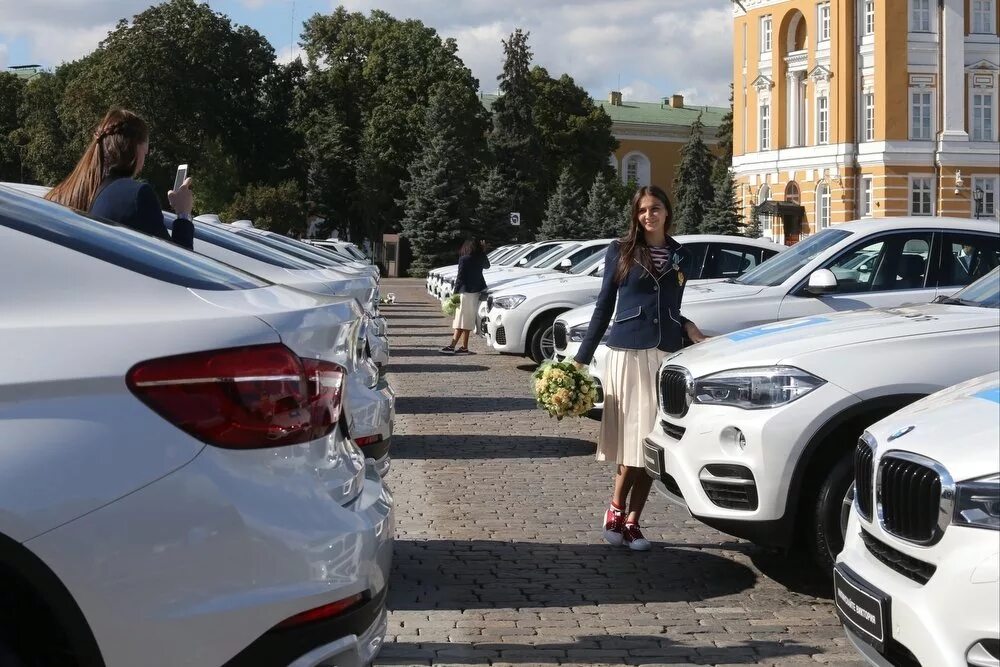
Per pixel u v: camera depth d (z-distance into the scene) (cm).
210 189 6712
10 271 299
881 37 6397
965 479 343
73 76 7788
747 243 1356
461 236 7025
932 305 661
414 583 607
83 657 270
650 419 661
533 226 7706
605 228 7319
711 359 591
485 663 487
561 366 680
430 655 496
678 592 595
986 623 328
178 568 276
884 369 548
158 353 286
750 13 7150
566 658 494
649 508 802
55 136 6862
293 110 7662
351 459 330
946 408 397
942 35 6397
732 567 644
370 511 324
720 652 502
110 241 338
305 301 338
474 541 700
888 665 377
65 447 271
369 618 315
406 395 1474
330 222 7831
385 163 7581
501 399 1432
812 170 6750
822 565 555
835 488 549
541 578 619
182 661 276
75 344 283
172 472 278
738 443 563
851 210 6581
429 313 3456
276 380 295
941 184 6438
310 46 8194
